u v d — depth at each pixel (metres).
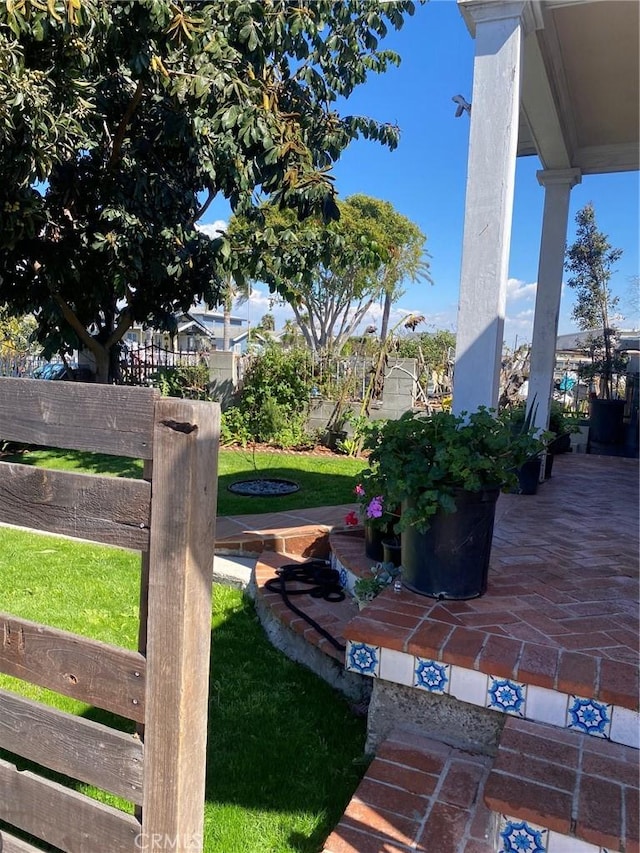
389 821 1.68
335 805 1.91
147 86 5.41
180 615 1.13
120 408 1.16
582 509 4.11
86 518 1.22
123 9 4.10
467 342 2.75
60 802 1.31
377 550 3.08
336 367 8.86
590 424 8.01
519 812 1.45
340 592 3.17
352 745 2.22
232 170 5.29
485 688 1.87
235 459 7.58
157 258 6.33
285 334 12.01
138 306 7.38
